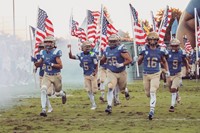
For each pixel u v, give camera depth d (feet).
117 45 56.80
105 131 43.39
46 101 59.62
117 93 63.41
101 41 88.38
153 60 53.42
